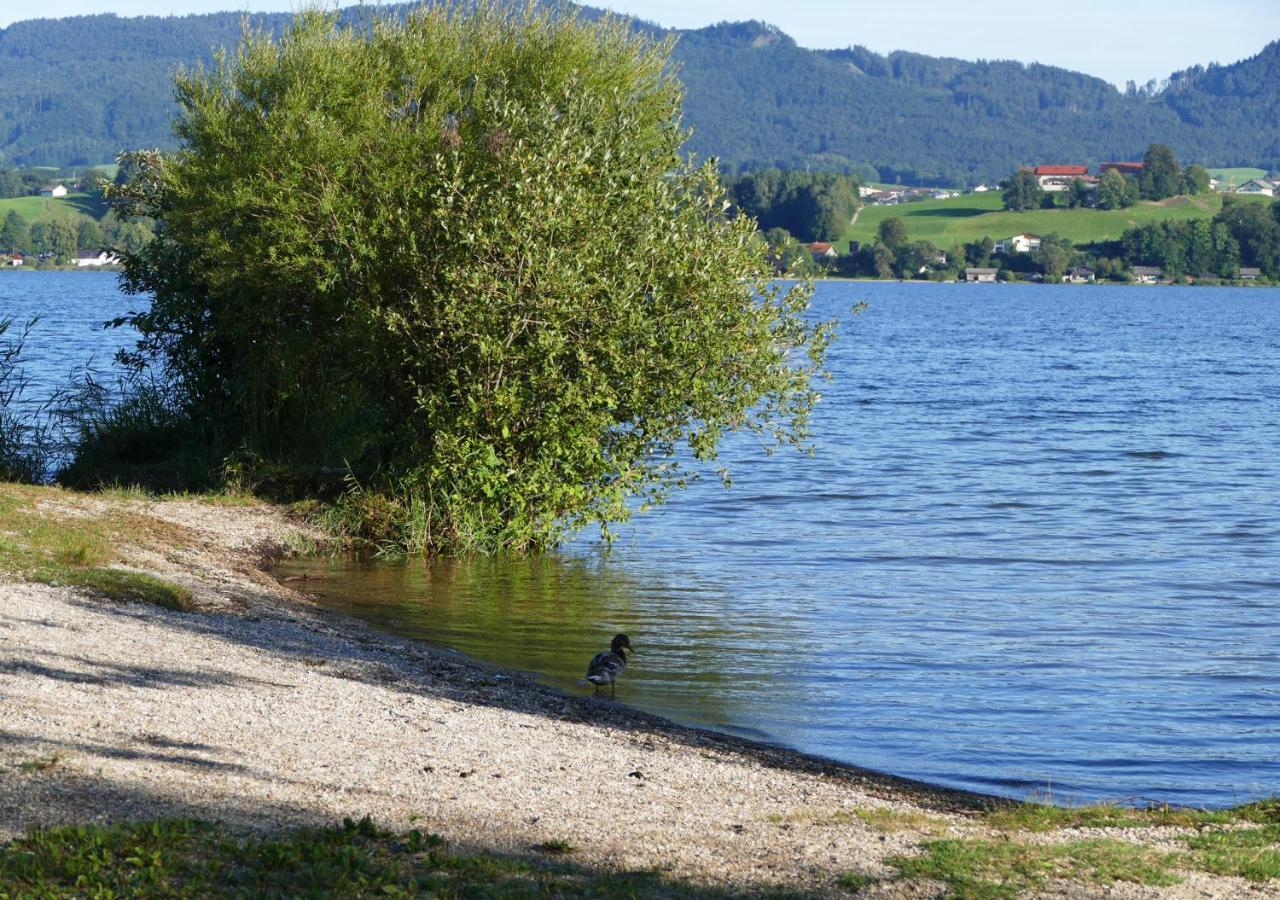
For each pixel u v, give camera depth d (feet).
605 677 47.52
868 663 54.13
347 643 51.44
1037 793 39.24
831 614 63.00
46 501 67.92
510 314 68.69
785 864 28.58
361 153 75.10
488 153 73.00
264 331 81.66
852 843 30.60
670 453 73.56
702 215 72.49
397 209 71.72
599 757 37.68
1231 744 44.78
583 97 73.51
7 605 46.29
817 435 142.20
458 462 71.26
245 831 26.86
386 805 30.19
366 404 81.92
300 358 80.43
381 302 72.49
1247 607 66.74
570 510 73.77
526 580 68.13
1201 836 32.19
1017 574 74.43
